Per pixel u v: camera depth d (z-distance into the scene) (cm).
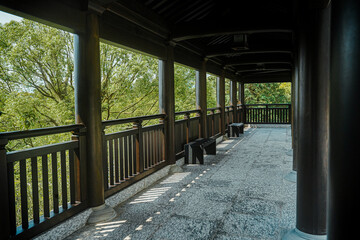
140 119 443
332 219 106
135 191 417
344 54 101
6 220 226
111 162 377
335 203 105
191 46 635
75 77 320
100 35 338
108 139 368
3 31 1205
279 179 485
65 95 1341
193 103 1916
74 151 313
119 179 407
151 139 492
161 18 470
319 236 245
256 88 2506
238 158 664
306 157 248
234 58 882
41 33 1248
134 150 436
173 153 550
